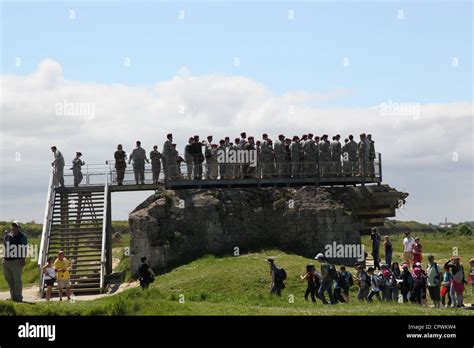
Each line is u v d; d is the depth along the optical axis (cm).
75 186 4034
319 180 4169
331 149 4206
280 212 4047
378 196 4134
